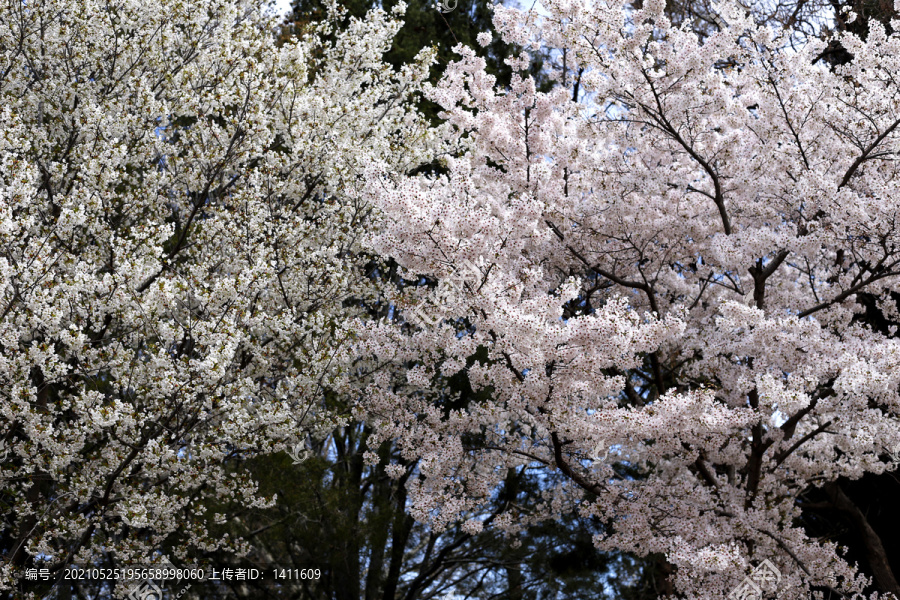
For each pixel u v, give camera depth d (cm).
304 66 908
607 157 886
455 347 684
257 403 766
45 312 624
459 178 677
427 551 1133
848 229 756
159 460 700
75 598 959
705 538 744
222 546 865
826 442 853
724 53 764
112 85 882
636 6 1115
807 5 1221
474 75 846
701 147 863
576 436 709
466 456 800
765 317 829
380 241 652
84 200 714
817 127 823
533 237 682
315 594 1059
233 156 870
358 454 1080
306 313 825
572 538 1038
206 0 905
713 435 731
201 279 765
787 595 748
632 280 941
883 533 1126
